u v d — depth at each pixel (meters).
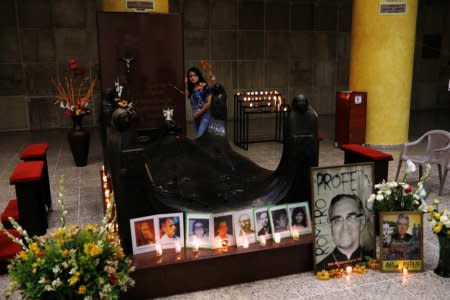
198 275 3.14
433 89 14.27
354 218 3.40
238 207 3.68
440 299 3.01
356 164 3.40
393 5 7.68
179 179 4.62
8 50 10.55
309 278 3.32
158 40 7.34
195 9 11.69
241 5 12.05
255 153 8.15
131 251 3.19
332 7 12.89
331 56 13.23
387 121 8.11
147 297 3.06
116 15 7.10
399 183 3.47
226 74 12.32
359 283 3.23
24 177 3.92
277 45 12.62
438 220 3.27
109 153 3.20
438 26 13.77
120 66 7.24
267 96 9.57
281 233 3.42
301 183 3.67
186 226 3.31
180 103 7.61
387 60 7.89
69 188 5.82
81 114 7.00
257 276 3.30
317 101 13.41
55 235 2.53
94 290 2.38
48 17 10.68
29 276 2.38
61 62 10.96
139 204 3.20
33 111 10.99
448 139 5.23
